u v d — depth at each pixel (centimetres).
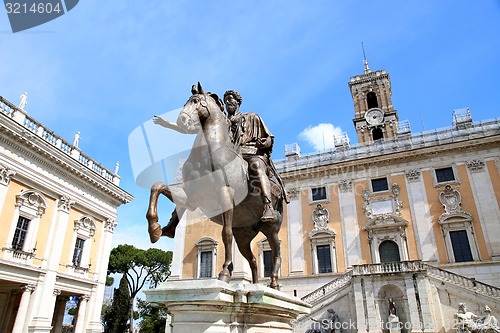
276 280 379
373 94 4138
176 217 313
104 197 2389
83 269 2120
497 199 2289
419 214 2425
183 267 2520
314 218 2669
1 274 1606
